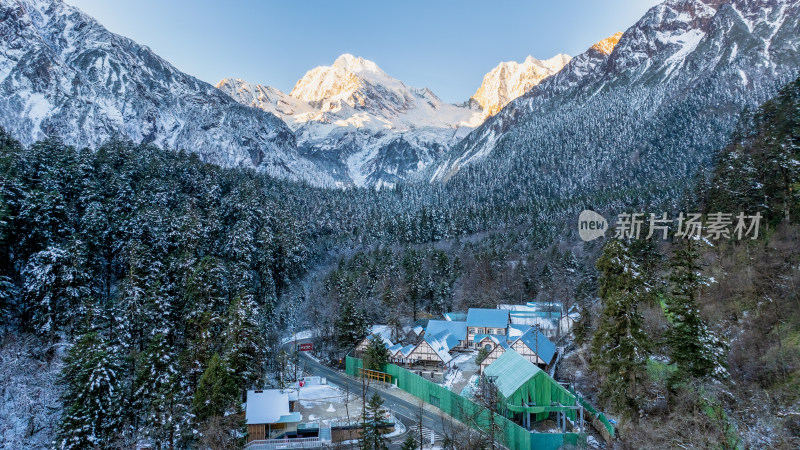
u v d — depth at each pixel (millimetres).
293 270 118375
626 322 47219
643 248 69625
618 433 47375
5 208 67938
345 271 117812
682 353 41750
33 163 94062
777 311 47094
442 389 65188
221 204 120562
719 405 36781
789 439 33281
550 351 76500
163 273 74812
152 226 87938
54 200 76812
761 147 74562
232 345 58906
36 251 72438
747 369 44469
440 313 111812
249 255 96438
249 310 63500
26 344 60969
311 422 60500
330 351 93000
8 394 54969
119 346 56219
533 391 54031
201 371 55812
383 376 78375
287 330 103500
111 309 63031
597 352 50062
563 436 48969
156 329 63031
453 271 121688
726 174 75750
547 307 99938
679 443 36312
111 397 47562
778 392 38906
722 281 56250
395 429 58500
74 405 45969
